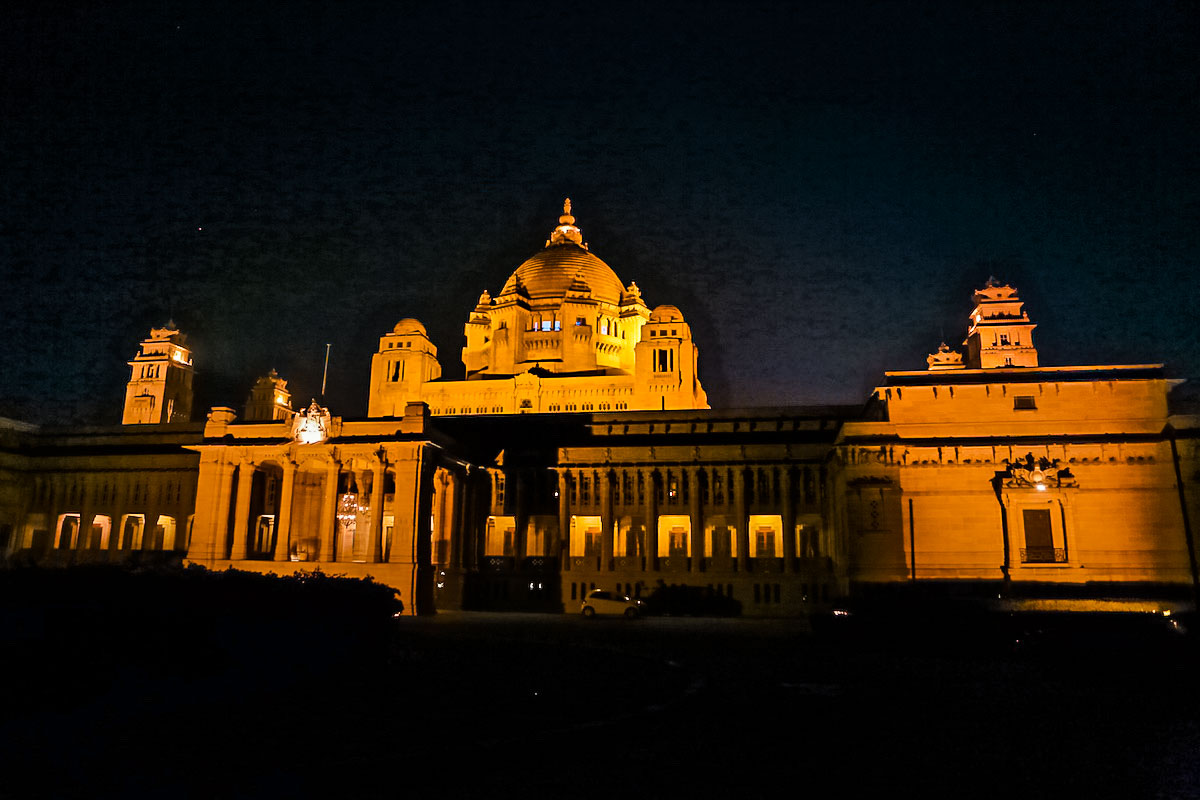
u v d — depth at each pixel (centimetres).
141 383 13162
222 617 1969
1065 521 6353
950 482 6594
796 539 7706
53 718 1515
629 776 1459
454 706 2020
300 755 1486
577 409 10781
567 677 2603
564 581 7525
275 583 2328
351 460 7262
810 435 7825
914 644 3538
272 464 7750
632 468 7788
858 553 6494
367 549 7900
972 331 12719
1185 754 1673
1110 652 2731
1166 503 6294
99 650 1661
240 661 2003
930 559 6475
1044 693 2436
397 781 1398
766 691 2436
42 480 8975
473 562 7862
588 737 1733
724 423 8162
